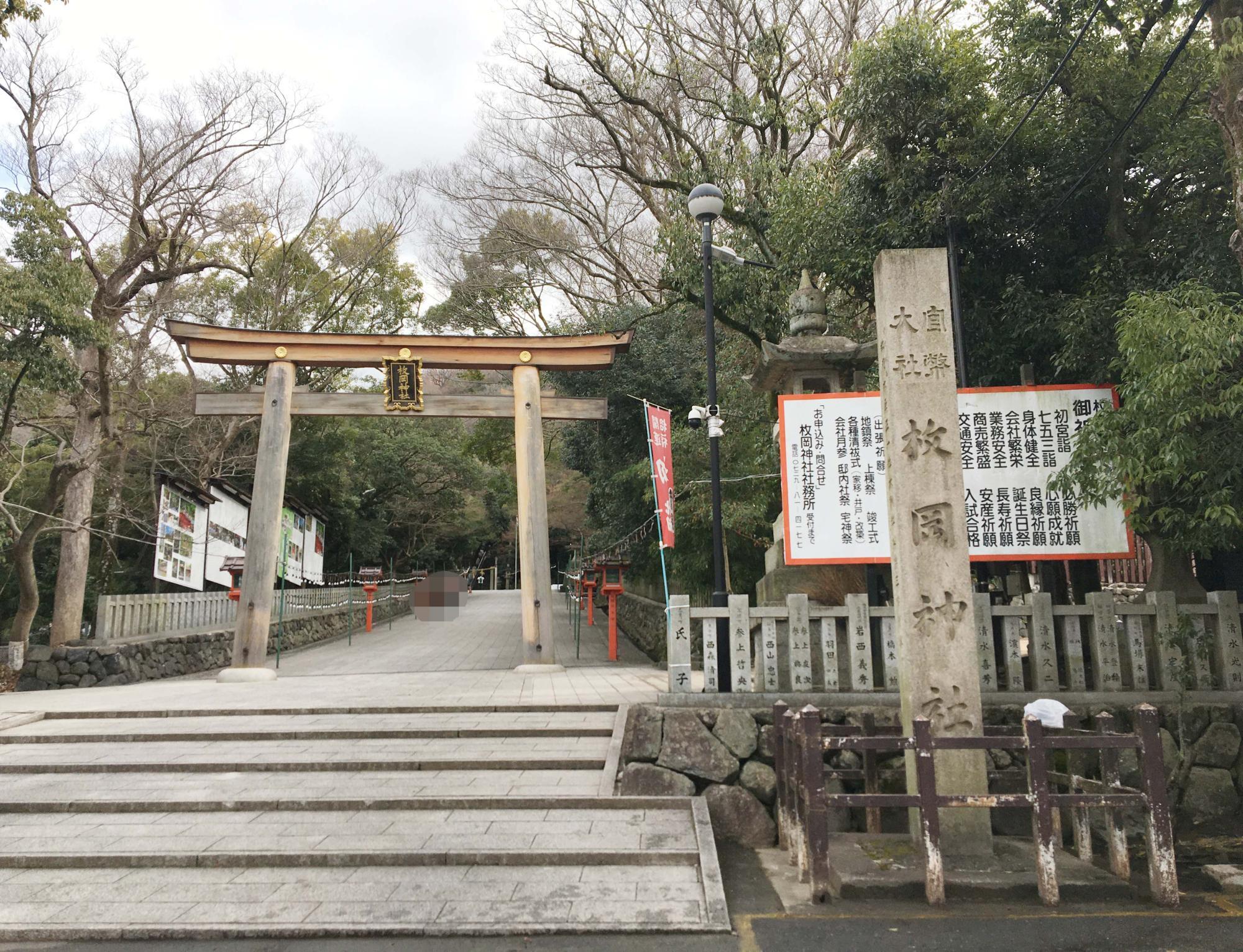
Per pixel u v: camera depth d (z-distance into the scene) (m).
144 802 6.21
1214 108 6.38
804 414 8.44
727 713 6.94
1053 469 8.09
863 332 14.16
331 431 25.31
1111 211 9.03
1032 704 5.71
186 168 17.56
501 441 28.95
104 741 7.75
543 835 5.70
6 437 14.59
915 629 5.52
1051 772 6.32
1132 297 6.33
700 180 16.06
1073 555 7.97
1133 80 8.57
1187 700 6.88
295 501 19.58
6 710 8.89
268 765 6.95
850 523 8.22
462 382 33.75
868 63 9.87
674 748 6.82
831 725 6.38
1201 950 4.15
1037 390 8.22
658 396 18.33
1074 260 9.51
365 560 32.06
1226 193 8.64
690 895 4.91
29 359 12.24
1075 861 5.36
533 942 4.43
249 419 21.27
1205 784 6.73
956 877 4.88
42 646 13.09
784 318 14.51
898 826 6.80
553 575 42.94
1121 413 6.46
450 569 43.31
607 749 7.23
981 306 9.55
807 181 13.23
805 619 7.12
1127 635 7.15
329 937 4.50
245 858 5.35
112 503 17.73
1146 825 4.79
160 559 14.81
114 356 17.75
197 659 15.68
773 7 18.52
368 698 9.09
